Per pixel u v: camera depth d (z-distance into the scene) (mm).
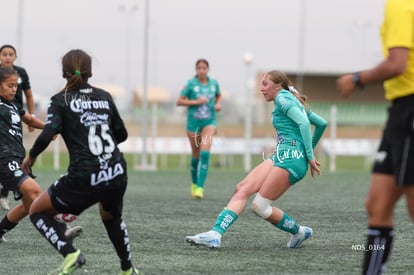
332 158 64312
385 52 13477
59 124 14984
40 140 14945
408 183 12984
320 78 95125
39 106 102688
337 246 21172
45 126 14961
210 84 35625
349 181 47031
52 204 15172
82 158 14820
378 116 96938
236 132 117250
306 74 92812
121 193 15281
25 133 72875
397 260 19047
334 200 34500
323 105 95812
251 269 17672
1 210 27906
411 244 21562
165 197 34625
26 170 15930
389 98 13539
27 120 21859
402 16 12953
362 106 97062
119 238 15711
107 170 14898
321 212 29594
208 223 25578
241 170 59938
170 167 68188
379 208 13555
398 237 22859
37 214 15445
